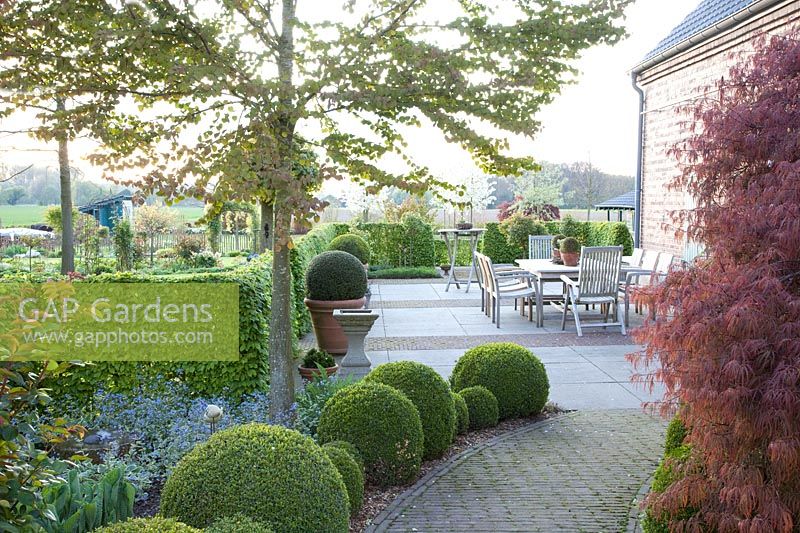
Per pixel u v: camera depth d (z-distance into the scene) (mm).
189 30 4676
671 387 2967
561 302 11211
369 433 4457
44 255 18688
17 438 2184
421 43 4695
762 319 2586
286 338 5484
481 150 5152
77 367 5715
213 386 5980
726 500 2803
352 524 3953
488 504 4223
